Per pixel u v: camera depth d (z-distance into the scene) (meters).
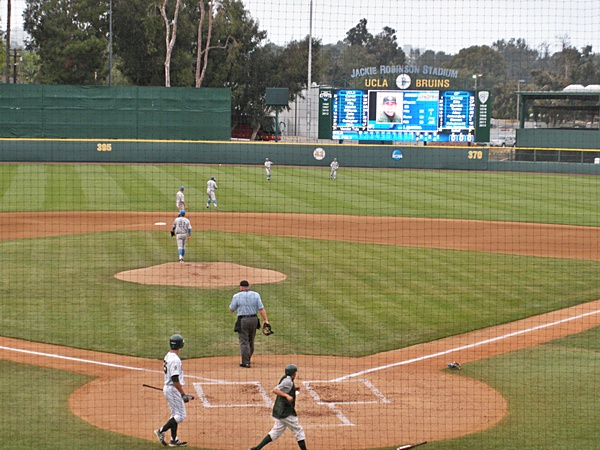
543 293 24.33
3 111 63.56
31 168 57.91
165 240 31.61
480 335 19.81
